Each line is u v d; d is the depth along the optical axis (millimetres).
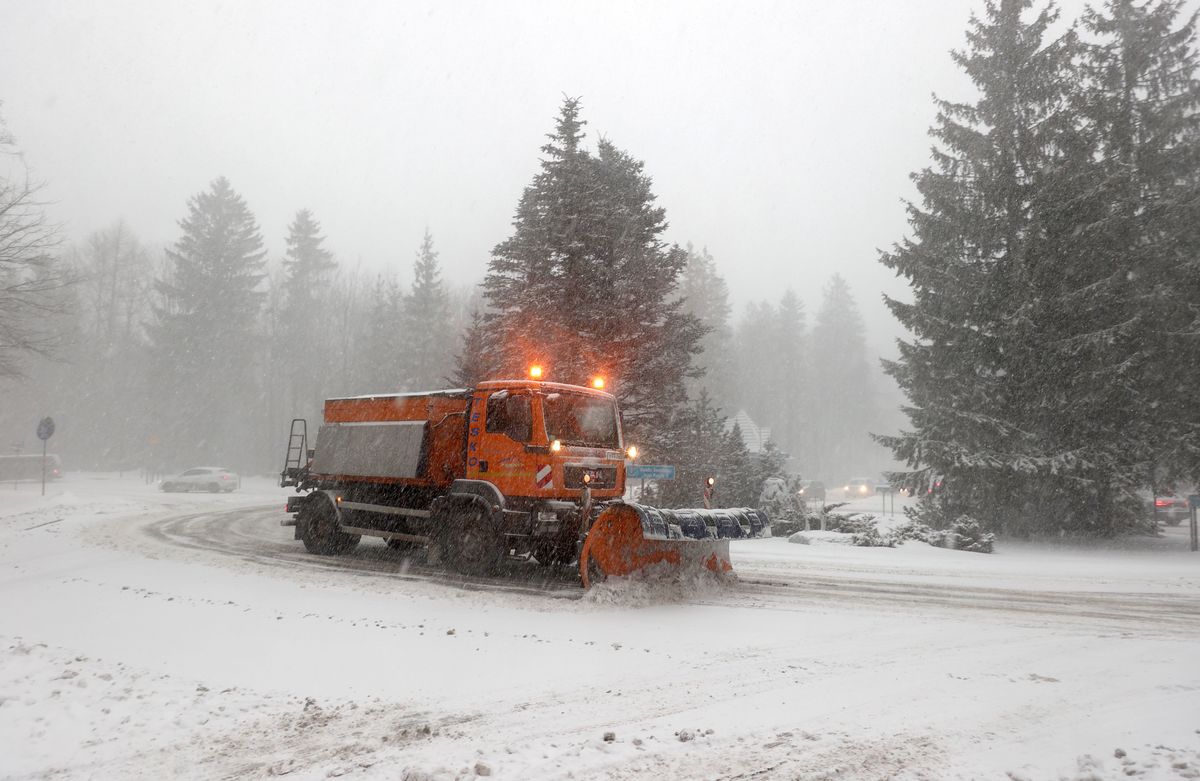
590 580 9977
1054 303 20969
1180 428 20422
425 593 9969
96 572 11398
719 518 10516
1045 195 21125
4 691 5582
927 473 22406
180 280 57344
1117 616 9023
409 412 13062
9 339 27531
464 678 6020
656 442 25328
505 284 28969
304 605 8953
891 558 15828
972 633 7898
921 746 4508
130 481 48344
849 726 4887
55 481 43812
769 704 5375
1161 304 19859
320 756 4375
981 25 23547
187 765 4262
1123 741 4531
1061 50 22344
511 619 8383
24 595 9469
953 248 23062
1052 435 21453
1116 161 20812
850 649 7137
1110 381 19828
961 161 23562
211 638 7242
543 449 10867
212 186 58531
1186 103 21750
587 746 4504
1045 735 4688
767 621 8492
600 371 24266
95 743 4598
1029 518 22156
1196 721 4887
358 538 14273
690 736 4660
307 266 62906
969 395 21797
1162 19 22156
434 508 11961
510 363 25781
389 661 6492
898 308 23266
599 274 24891
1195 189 20172
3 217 24812
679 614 8859
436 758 4316
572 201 25312
